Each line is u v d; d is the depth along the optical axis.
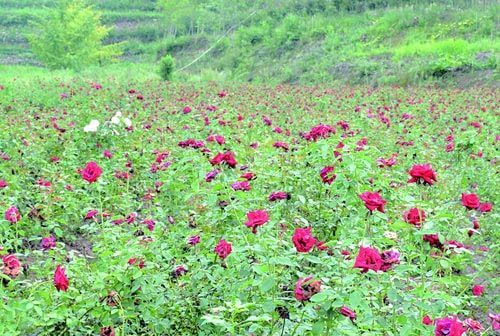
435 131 11.14
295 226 4.32
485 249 5.20
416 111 13.46
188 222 4.45
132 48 53.06
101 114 10.35
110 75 26.75
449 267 3.49
